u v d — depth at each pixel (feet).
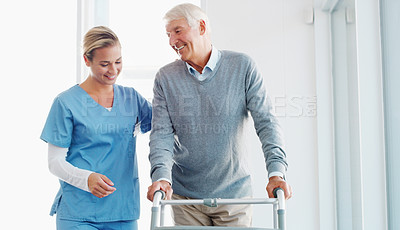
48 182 8.34
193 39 4.73
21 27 8.56
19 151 8.36
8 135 8.38
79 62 8.20
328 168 7.70
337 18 7.38
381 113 4.95
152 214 3.82
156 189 4.10
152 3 8.61
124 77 8.34
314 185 7.73
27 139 8.38
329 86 7.77
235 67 4.86
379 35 4.97
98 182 4.64
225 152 4.81
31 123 8.41
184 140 4.92
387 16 4.79
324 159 7.71
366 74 4.99
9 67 8.50
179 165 5.08
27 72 8.48
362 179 4.99
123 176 5.18
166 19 4.82
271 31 7.91
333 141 7.71
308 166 7.75
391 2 4.63
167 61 8.47
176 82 4.96
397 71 4.50
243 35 7.93
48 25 8.52
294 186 7.75
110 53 5.00
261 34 7.91
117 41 5.09
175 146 5.13
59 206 5.05
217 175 4.88
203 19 4.83
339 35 7.27
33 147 8.38
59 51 8.45
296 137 7.80
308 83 7.82
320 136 7.74
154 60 8.50
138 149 8.14
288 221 7.72
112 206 5.07
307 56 7.86
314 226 7.68
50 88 8.42
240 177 4.94
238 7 7.98
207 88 4.83
